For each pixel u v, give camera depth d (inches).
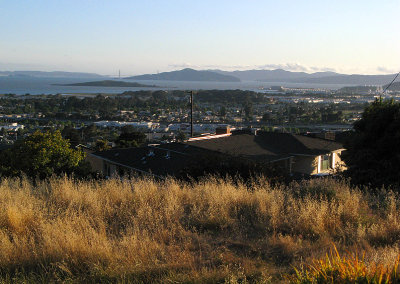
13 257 189.2
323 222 249.3
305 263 175.6
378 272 141.6
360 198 332.5
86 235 211.8
